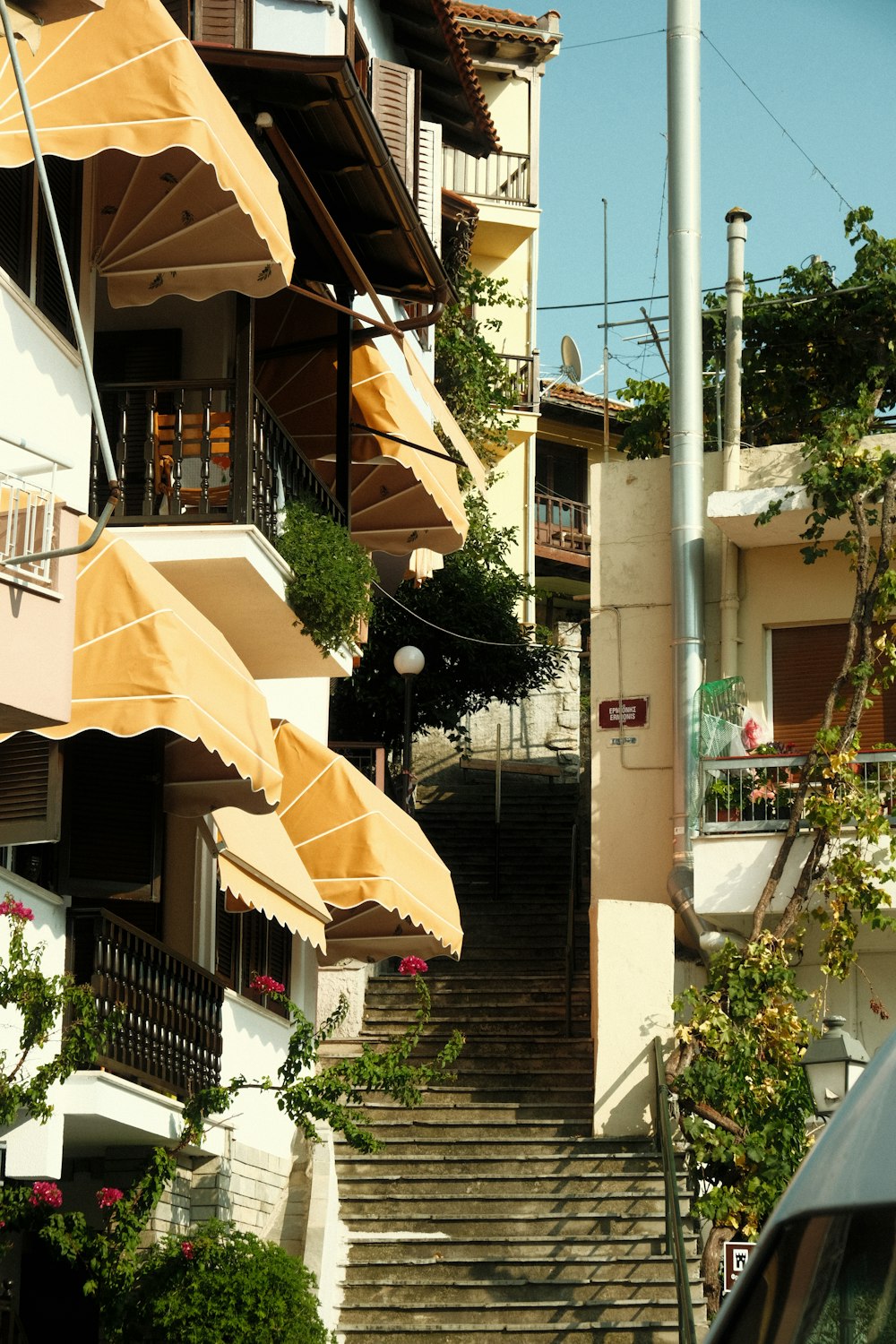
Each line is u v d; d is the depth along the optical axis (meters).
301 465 14.95
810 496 19.36
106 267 12.99
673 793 19.88
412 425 17.02
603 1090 17.44
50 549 9.01
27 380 11.59
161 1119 13.17
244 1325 12.54
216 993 14.57
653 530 20.89
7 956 10.99
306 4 16.41
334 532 14.71
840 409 20.59
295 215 15.70
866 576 19.42
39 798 10.87
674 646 20.12
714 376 23.47
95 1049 11.09
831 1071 12.27
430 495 17.75
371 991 20.83
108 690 10.66
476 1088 18.50
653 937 17.72
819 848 18.02
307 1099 13.91
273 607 14.40
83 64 10.91
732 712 19.75
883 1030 18.36
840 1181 3.23
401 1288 15.31
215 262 12.95
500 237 37.78
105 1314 12.45
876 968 18.48
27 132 10.58
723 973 17.69
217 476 14.38
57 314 12.20
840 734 18.30
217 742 10.87
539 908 23.88
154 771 12.45
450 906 16.05
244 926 16.42
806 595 20.20
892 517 18.72
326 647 14.88
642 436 24.66
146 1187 12.70
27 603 9.12
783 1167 16.11
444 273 16.98
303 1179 16.64
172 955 13.44
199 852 15.11
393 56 24.30
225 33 15.13
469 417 31.61
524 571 37.56
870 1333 3.03
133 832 12.29
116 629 10.80
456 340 31.39
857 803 17.83
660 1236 15.82
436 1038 19.89
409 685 24.98
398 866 15.42
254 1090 16.11
